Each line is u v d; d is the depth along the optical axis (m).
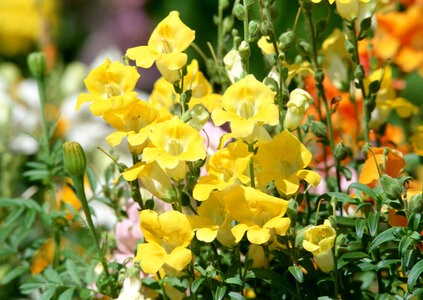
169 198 0.91
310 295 0.91
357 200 0.92
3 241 1.06
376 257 0.92
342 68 1.02
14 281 1.18
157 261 0.88
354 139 1.10
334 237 0.88
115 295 0.95
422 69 1.20
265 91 0.88
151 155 0.88
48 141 1.07
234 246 0.91
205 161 0.97
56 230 1.04
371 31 1.05
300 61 1.00
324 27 0.96
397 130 1.11
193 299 0.92
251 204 0.88
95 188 1.03
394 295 0.91
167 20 0.91
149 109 0.92
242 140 0.88
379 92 1.04
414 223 0.89
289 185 0.89
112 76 0.93
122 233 1.00
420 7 1.17
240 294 0.91
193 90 0.99
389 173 0.95
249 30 0.91
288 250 0.90
